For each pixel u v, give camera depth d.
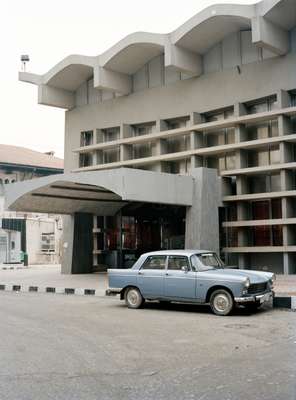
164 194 20.44
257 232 23.03
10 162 46.03
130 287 13.90
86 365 7.39
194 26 22.61
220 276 12.40
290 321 11.33
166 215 25.95
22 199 23.55
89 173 20.31
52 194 23.86
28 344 9.02
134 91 27.94
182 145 25.84
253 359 7.56
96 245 29.16
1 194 45.78
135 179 19.56
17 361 7.71
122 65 27.03
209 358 7.69
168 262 13.38
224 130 24.23
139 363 7.46
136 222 27.02
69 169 30.69
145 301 14.77
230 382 6.30
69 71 28.94
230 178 23.53
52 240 46.88
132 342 9.04
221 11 21.50
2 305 14.93
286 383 6.20
